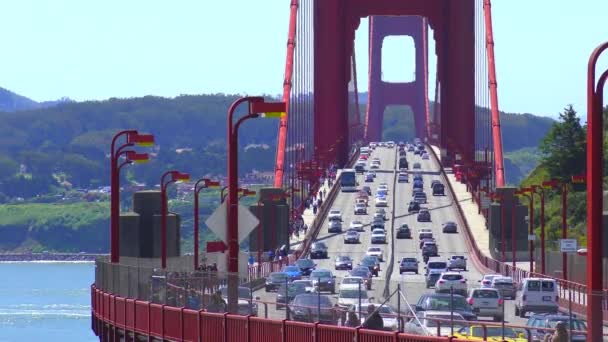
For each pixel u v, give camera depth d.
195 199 195.75
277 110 98.69
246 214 98.19
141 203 198.75
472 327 77.06
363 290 90.44
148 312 112.56
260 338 91.94
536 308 136.25
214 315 97.94
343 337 83.81
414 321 80.88
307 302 89.88
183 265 190.50
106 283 135.38
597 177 71.12
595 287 71.06
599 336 68.25
